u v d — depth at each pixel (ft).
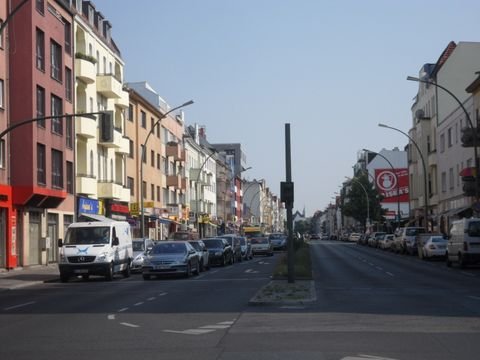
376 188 328.90
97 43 168.66
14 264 119.75
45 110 129.29
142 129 206.80
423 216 233.14
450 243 119.03
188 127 312.29
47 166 129.90
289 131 78.59
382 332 40.19
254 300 57.82
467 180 139.33
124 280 99.09
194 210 282.15
